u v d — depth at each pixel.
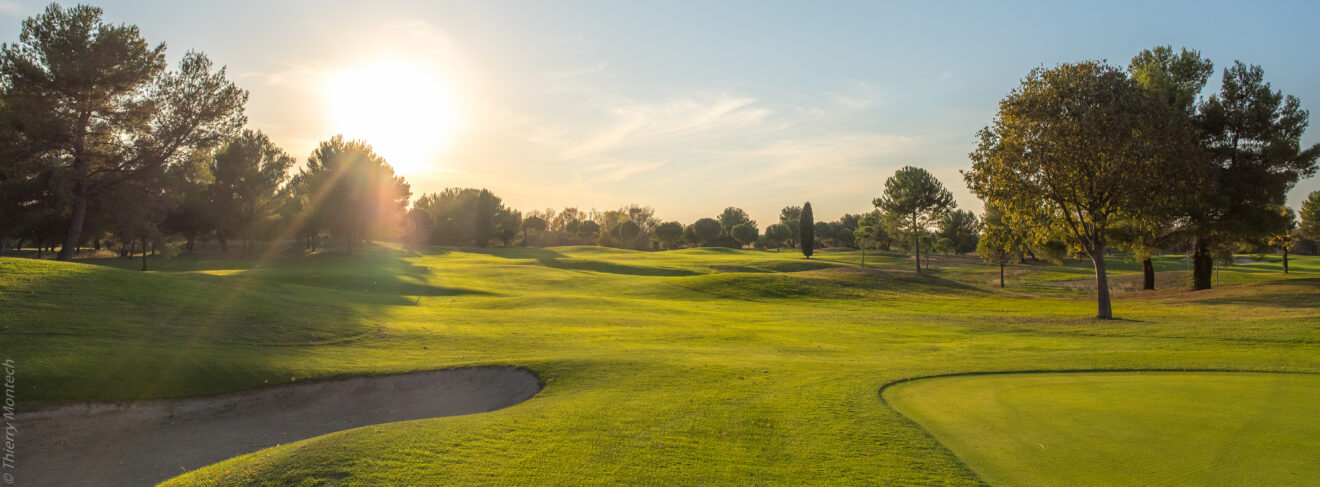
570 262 70.00
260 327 18.14
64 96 34.62
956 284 52.38
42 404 11.19
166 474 9.87
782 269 73.94
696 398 11.73
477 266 60.97
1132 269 81.25
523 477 7.50
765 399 11.58
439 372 15.18
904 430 9.34
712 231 157.50
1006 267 85.19
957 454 8.27
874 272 55.59
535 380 14.34
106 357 13.31
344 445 8.27
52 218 41.41
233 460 8.12
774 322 27.56
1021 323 25.78
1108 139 25.31
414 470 7.61
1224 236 37.81
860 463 7.97
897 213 74.56
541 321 25.45
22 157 33.91
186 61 38.91
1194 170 25.98
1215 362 14.90
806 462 8.06
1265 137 37.03
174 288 20.47
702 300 41.44
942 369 14.66
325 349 17.02
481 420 10.01
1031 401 11.20
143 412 11.81
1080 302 37.91
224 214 67.44
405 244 109.00
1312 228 60.59
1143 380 13.09
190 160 39.91
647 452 8.47
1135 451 8.16
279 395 13.48
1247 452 8.01
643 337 21.44
